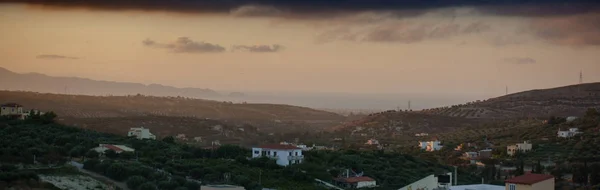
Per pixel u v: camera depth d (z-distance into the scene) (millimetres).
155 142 195625
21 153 151625
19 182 127188
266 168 167500
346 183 164125
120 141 193125
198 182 144000
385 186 166625
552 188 114812
